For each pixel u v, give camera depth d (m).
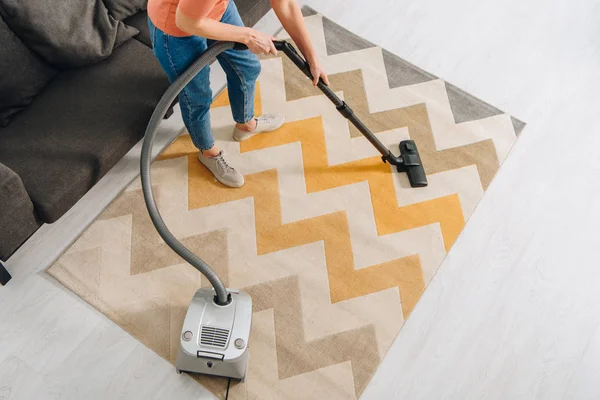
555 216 2.37
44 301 2.08
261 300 2.13
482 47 2.85
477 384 2.03
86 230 2.23
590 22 2.97
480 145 2.53
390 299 2.15
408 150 2.44
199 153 2.39
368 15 2.91
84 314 2.07
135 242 2.22
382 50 2.80
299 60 1.84
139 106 2.15
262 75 2.67
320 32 2.83
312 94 2.63
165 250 2.21
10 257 2.16
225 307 1.89
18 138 2.04
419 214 2.34
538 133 2.59
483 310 2.16
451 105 2.64
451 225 2.32
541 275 2.24
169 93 1.63
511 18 2.96
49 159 2.00
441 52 2.82
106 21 2.19
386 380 2.01
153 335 2.04
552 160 2.51
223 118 2.54
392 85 2.69
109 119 2.10
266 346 2.04
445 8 2.97
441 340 2.09
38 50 2.07
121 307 2.09
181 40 1.73
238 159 2.44
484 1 3.01
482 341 2.10
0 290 2.09
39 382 1.94
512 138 2.56
